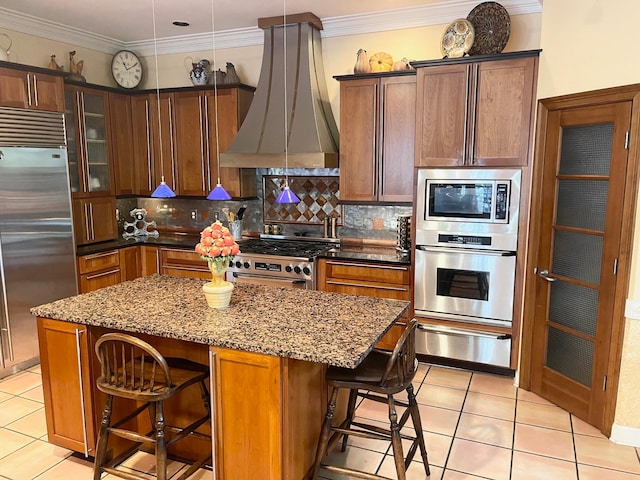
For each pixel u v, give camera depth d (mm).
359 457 2875
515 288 3771
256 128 4660
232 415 2268
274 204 5246
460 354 4023
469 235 3854
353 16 4508
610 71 2992
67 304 2754
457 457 2873
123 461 2756
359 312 2611
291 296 2949
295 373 2234
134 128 5398
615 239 2984
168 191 3418
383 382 2271
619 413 3020
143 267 5242
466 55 3816
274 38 4645
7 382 3883
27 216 3996
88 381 2666
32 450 2957
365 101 4359
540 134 3521
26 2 4066
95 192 5004
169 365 2611
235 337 2217
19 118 3873
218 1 4082
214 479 2367
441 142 3869
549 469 2762
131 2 4098
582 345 3297
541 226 3574
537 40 4055
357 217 4898
